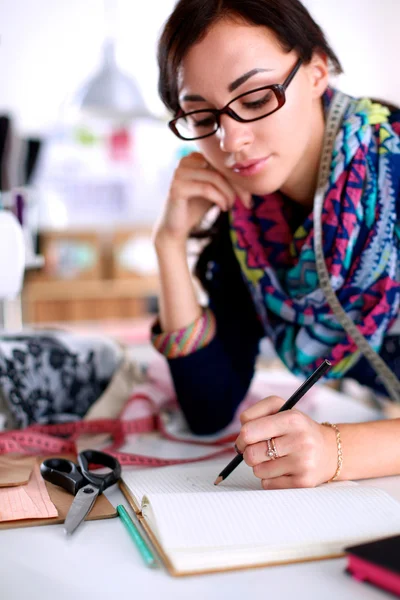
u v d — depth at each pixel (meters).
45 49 4.29
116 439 1.02
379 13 4.17
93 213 4.26
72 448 0.95
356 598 0.51
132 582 0.54
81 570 0.57
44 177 4.14
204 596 0.52
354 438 0.78
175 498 0.64
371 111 0.99
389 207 0.94
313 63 0.93
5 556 0.60
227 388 1.10
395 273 0.96
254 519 0.61
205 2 0.84
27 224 1.27
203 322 1.09
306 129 0.91
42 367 1.15
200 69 0.85
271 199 1.07
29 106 4.30
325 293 0.97
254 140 0.88
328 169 0.97
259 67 0.85
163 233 1.09
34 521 0.66
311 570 0.56
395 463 0.78
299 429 0.73
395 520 0.62
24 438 0.93
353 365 1.08
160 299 1.11
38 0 4.25
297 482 0.72
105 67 3.05
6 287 0.99
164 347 1.08
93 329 2.23
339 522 0.61
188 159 1.10
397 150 0.95
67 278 3.81
